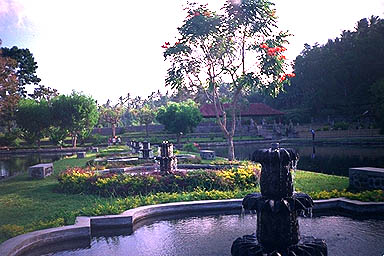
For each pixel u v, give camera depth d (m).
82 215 8.04
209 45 18.81
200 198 9.54
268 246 5.01
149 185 11.03
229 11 17.75
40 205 9.74
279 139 49.00
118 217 7.68
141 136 61.06
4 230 6.91
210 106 60.03
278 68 17.48
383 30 62.84
